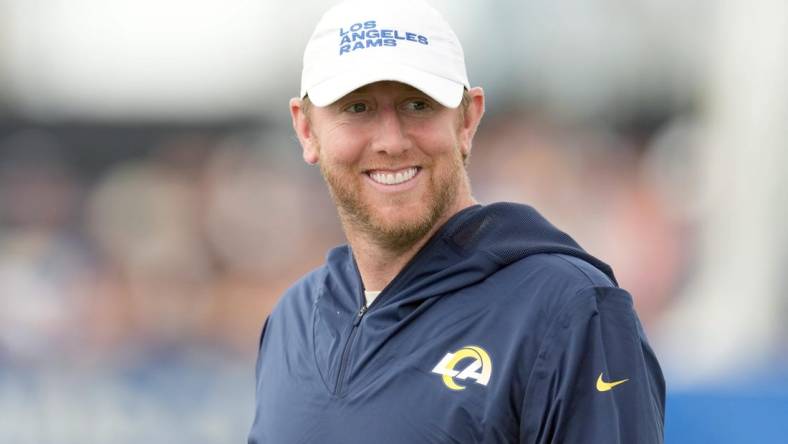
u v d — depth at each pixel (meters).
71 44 51.91
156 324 41.47
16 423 31.69
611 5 51.03
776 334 36.31
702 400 20.06
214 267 43.38
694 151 45.75
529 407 8.41
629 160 48.34
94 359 35.22
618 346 8.47
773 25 40.94
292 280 43.25
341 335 9.62
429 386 8.70
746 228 39.88
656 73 50.44
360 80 9.20
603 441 8.16
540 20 50.56
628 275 44.47
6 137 49.53
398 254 9.62
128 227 44.69
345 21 9.70
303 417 9.34
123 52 51.56
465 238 9.29
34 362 34.47
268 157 46.94
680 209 44.50
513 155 48.34
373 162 9.35
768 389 20.02
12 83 50.66
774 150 40.09
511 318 8.70
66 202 46.19
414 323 9.09
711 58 49.19
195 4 52.72
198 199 45.25
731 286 39.69
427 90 9.17
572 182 47.62
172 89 51.22
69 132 49.94
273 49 52.41
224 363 33.53
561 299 8.57
